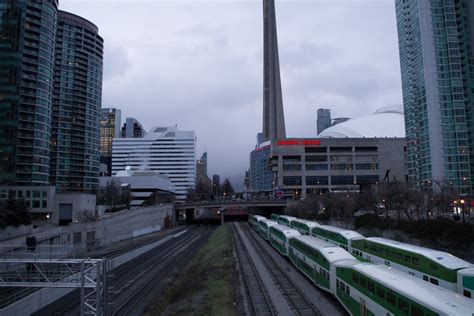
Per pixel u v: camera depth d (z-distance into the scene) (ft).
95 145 597.11
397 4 461.78
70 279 122.01
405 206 256.11
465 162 384.88
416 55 418.10
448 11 408.26
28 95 399.65
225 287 124.06
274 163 562.66
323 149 554.46
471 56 402.72
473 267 92.38
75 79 572.51
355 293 88.02
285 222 287.69
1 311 110.11
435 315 58.90
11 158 384.27
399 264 116.98
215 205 464.24
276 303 104.06
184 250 261.65
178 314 102.78
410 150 429.38
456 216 229.25
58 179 534.37
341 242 166.20
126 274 183.83
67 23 575.38
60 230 223.30
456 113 392.68
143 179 599.16
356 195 346.54
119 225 311.68
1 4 403.54
